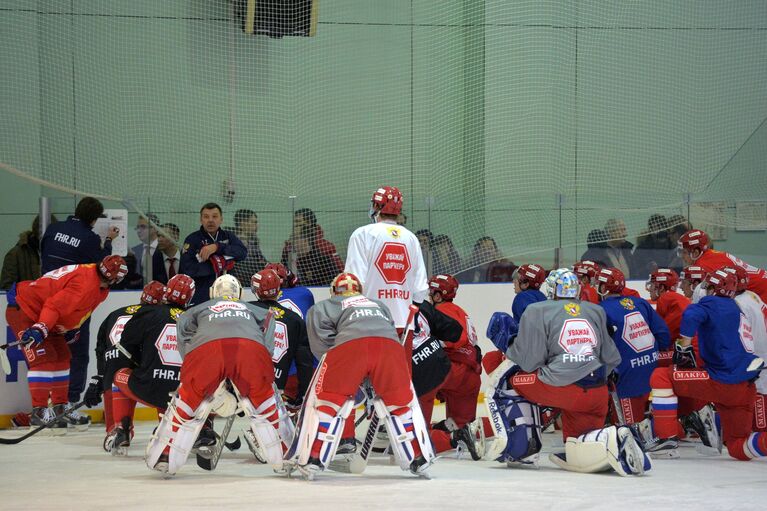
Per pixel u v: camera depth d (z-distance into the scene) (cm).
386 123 3259
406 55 3281
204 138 3052
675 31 3397
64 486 1411
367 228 1653
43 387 2153
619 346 1800
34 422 2156
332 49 3209
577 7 3350
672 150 3403
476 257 2725
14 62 2866
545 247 2791
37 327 1911
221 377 1457
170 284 1691
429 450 1467
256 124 3111
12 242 2489
